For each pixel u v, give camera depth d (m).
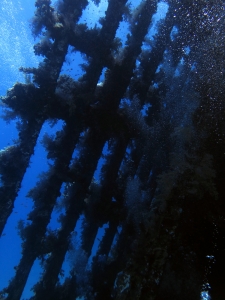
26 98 6.08
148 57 7.52
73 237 6.53
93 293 6.34
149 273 4.34
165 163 6.58
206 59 4.98
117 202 6.97
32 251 5.83
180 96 5.88
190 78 5.33
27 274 5.79
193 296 4.11
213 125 4.45
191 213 4.42
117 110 7.04
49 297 5.92
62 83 6.53
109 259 7.20
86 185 6.61
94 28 6.76
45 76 6.18
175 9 6.53
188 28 6.06
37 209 6.05
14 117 6.41
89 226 7.04
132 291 4.51
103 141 6.88
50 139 6.52
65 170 6.33
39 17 6.33
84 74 6.76
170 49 7.09
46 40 6.42
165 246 4.33
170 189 4.36
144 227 4.77
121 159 7.18
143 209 6.67
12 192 5.83
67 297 6.14
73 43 6.69
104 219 6.82
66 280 6.41
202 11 5.59
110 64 6.82
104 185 7.04
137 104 7.18
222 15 5.22
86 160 6.73
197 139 4.47
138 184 7.08
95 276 6.46
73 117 6.52
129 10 6.91
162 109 6.89
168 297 4.16
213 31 5.15
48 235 6.24
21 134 6.11
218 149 4.34
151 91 7.74
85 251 6.70
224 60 4.77
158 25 7.25
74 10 6.58
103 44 6.68
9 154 5.92
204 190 4.26
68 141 6.49
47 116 6.32
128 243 6.46
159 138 6.71
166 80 7.20
